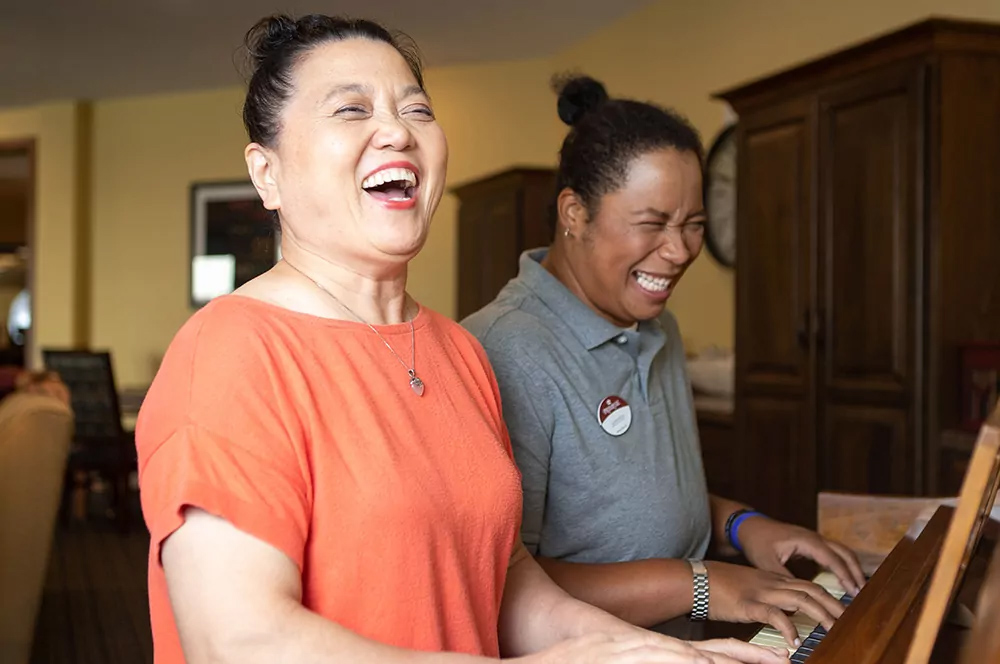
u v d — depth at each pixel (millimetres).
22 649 2447
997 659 722
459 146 6422
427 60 6285
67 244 7633
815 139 3029
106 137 7734
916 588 898
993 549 1074
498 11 5375
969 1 3354
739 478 3389
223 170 7398
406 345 1013
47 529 2498
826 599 1243
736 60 4551
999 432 617
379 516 888
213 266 7402
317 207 971
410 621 906
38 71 6832
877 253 2795
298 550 834
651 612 1283
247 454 825
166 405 853
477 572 997
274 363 887
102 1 5371
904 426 2697
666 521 1428
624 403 1417
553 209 1535
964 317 2641
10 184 9719
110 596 4266
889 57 2752
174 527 797
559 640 1124
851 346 2891
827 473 2973
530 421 1344
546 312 1427
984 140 2658
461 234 5594
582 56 5820
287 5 5355
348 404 918
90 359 5430
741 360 3377
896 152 2730
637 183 1377
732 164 4441
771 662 941
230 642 789
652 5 5176
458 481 975
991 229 2664
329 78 966
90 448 5559
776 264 3211
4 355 7844
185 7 5453
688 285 4719
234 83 7242
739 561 1622
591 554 1396
